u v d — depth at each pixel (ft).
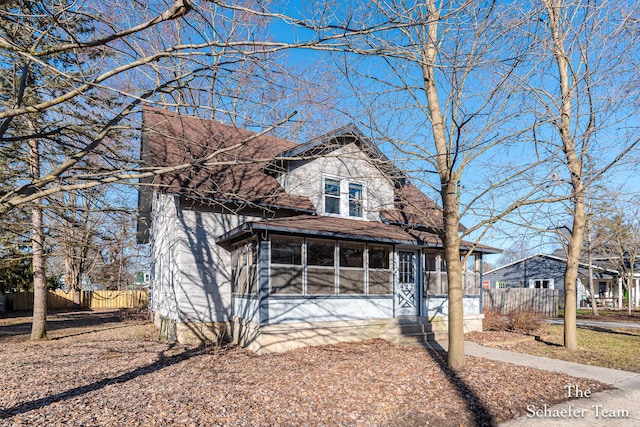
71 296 90.68
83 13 15.35
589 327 55.93
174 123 37.81
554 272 110.93
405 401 19.67
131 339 40.24
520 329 47.85
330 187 45.11
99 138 17.29
